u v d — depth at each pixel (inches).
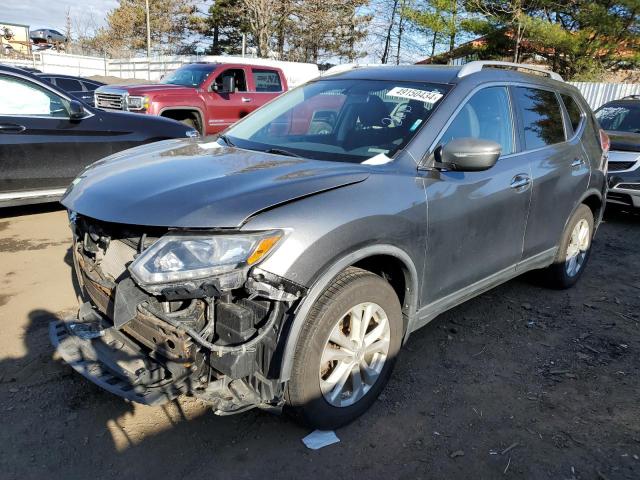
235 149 129.1
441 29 949.2
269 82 486.6
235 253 87.0
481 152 112.3
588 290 193.9
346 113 135.5
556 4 849.5
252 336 90.6
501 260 144.3
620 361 143.4
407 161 115.8
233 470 97.7
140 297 90.9
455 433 111.2
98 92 425.4
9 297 159.8
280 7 1055.6
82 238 118.1
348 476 98.0
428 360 139.3
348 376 107.9
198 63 474.6
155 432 106.3
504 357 142.9
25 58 1425.9
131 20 1667.1
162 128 266.8
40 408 111.1
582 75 837.2
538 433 112.4
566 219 173.0
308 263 91.6
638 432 113.9
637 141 294.2
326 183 100.3
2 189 217.2
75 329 114.0
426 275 118.7
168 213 90.9
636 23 801.6
